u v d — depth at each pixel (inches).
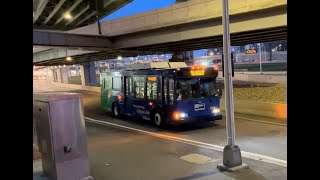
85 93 2049.7
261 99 1136.2
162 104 663.1
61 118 287.4
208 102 655.1
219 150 458.9
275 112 778.2
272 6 792.9
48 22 2343.8
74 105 294.7
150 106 708.0
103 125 751.1
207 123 716.7
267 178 323.3
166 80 649.6
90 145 522.3
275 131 589.3
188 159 413.7
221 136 564.7
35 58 2042.3
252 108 842.8
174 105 629.9
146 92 724.7
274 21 830.5
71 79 4852.4
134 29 1218.6
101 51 1453.0
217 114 666.2
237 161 354.0
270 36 1087.6
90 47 1274.6
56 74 4259.4
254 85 1806.1
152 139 557.3
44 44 1132.5
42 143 303.4
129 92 804.6
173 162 402.0
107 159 427.8
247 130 609.0
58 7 1800.0
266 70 3203.7
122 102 840.3
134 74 772.0
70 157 291.4
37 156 401.7
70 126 291.7
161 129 660.7
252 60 4630.9
